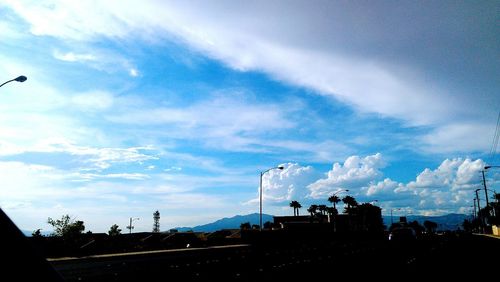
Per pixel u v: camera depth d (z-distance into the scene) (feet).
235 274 54.75
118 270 67.05
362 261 73.56
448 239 185.57
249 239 173.99
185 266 70.85
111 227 274.77
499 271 52.49
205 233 221.87
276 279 48.11
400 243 143.74
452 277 46.91
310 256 91.91
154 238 178.09
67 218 161.79
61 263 87.40
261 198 169.68
